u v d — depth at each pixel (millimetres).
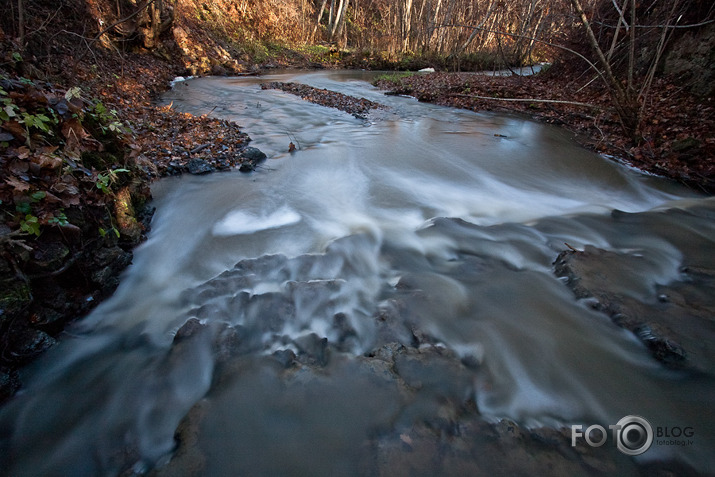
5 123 2902
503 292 3562
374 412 2283
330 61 23703
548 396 2520
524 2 22125
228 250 4184
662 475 2018
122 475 2049
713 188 6090
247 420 2242
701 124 7230
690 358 2727
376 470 1987
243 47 20438
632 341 2959
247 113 10117
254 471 1993
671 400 2494
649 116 8180
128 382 2594
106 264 3379
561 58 14680
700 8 8625
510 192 6191
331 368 2592
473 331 3033
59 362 2738
